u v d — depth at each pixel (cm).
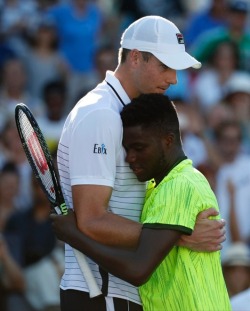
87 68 4119
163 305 1725
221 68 4047
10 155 3409
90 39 4166
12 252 2872
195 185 1702
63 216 1702
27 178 3338
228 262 2772
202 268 1706
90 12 4219
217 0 4288
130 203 1752
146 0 4422
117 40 4309
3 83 3912
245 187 3428
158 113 1702
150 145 1700
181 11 4469
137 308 1762
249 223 3419
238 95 3891
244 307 2311
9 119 3669
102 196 1681
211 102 3988
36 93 3994
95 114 1695
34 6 4262
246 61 4138
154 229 1664
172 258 1723
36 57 4028
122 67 1767
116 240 1672
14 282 2825
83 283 1755
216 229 1695
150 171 1717
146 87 1752
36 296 2836
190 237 1692
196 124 3547
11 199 3008
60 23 4153
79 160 1691
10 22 4159
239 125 3706
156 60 1736
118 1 4462
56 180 1712
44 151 1730
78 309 1762
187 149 3469
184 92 3903
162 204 1681
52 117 3681
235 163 3453
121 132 1706
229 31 4219
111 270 1669
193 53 4175
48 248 2883
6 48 4066
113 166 1697
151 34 1734
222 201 3388
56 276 2847
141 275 1652
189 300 1697
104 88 1759
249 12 4328
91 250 1670
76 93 3997
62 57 4088
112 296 1745
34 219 2912
